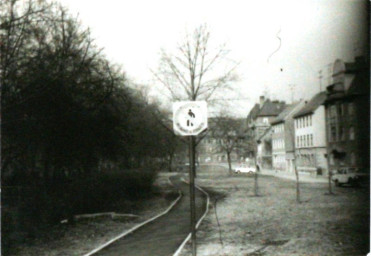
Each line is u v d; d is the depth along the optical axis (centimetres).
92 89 2128
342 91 2255
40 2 1662
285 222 1745
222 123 4222
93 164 2361
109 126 2302
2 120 1582
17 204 1516
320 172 3784
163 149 4172
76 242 1438
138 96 3653
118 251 1257
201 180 4584
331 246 1185
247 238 1431
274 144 4653
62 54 1783
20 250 1303
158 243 1380
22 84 1603
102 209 2277
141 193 3111
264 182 3797
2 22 1509
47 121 1830
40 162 2009
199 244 1345
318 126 3691
